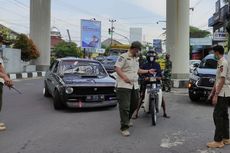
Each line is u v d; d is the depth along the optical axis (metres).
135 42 8.09
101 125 9.09
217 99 7.04
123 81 8.03
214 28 54.66
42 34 31.27
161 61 24.39
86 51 55.00
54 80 12.08
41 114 10.62
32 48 30.03
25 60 30.36
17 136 7.88
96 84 11.02
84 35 50.22
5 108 11.73
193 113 11.09
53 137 7.79
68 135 7.99
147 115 10.52
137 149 6.87
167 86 17.30
